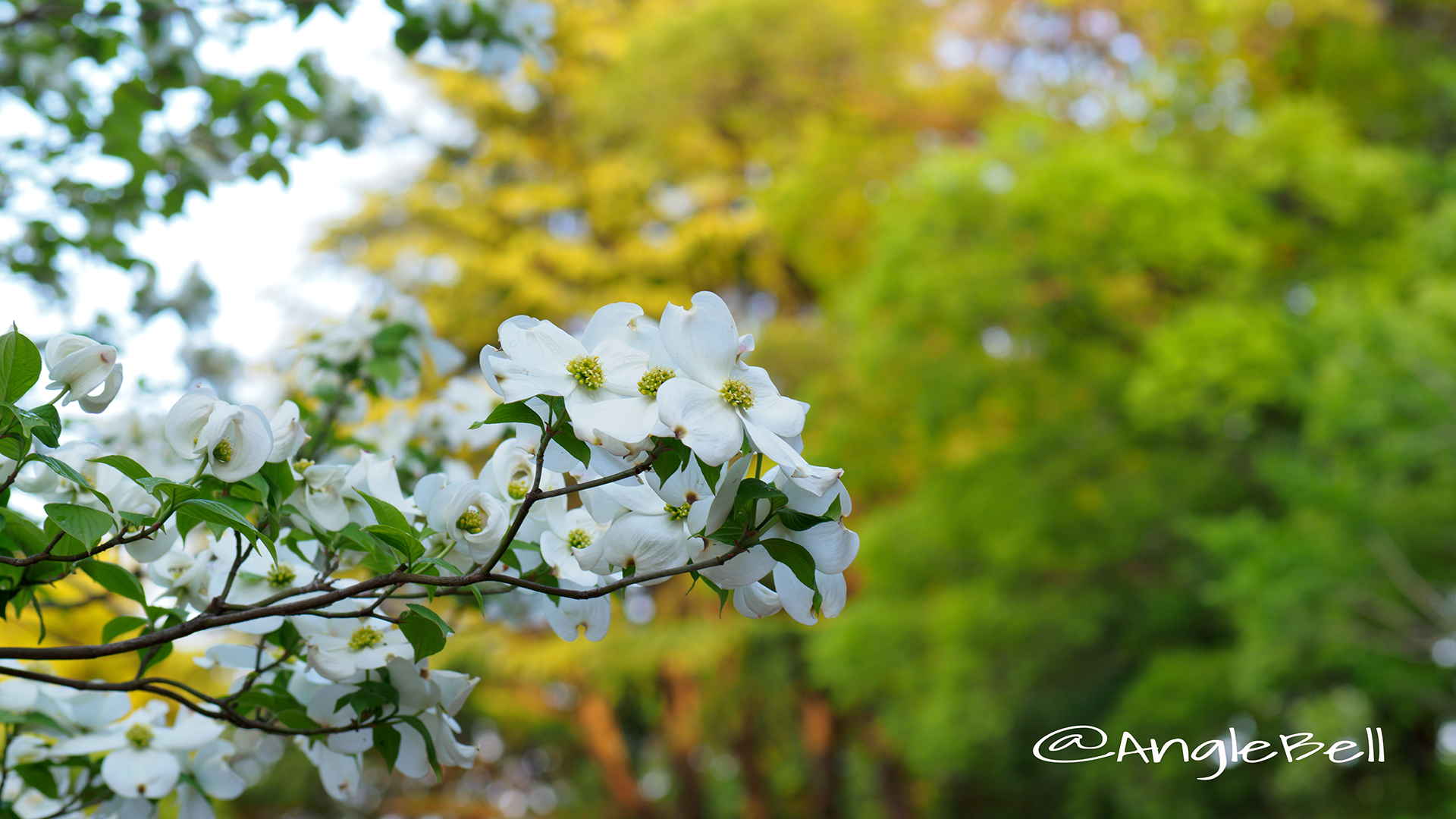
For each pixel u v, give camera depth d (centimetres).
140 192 244
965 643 714
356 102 247
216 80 236
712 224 1174
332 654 111
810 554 87
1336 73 764
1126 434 689
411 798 1188
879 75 1092
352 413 212
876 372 755
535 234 1211
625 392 86
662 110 1159
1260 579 502
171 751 136
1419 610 514
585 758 1281
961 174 698
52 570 107
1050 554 698
